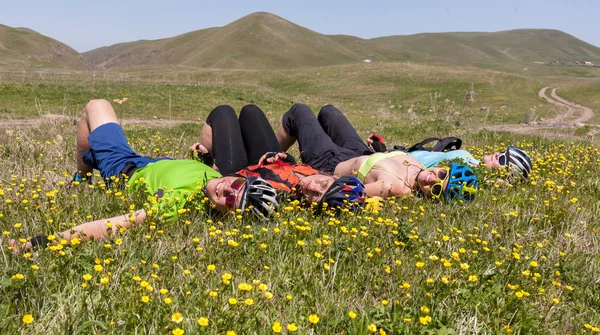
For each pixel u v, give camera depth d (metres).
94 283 2.41
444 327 2.40
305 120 5.42
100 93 26.67
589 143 10.73
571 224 4.28
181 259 2.95
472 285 2.85
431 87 63.59
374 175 4.75
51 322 2.19
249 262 3.04
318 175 4.22
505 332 2.45
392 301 2.60
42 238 2.88
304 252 3.21
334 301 2.64
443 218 4.19
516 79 69.94
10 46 179.12
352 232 3.49
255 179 3.62
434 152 6.22
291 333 2.25
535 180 5.84
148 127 15.04
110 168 4.52
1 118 16.48
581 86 62.66
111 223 3.13
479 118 34.41
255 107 5.00
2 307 2.23
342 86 68.06
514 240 3.82
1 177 5.05
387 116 29.22
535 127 29.38
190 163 4.07
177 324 2.16
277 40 186.00
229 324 2.23
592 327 2.46
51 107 20.69
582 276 3.28
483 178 5.50
